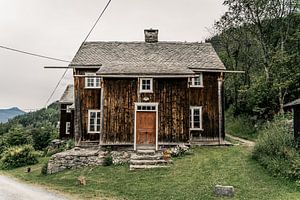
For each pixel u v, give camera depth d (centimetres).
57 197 1446
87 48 2936
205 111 2680
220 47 4859
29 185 1825
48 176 2112
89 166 2188
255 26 3888
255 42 4072
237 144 2659
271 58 3475
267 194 1348
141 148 2378
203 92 2695
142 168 1947
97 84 2703
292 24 3728
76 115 2675
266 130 2270
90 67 2694
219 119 2677
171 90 2427
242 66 4150
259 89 3444
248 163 1855
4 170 2795
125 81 2445
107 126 2408
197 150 2364
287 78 3250
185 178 1677
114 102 2428
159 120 2400
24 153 2966
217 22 4300
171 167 1920
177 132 2388
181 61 2736
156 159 2064
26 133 4281
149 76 2389
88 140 2648
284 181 1486
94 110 2675
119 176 1830
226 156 2089
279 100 3306
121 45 2988
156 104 2414
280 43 3741
